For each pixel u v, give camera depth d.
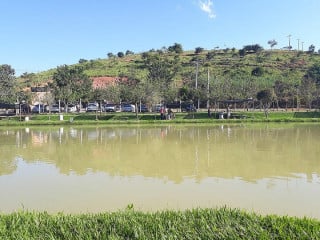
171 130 42.00
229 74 98.62
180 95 70.06
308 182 14.92
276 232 6.82
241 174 16.61
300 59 116.62
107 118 60.66
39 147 27.31
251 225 7.10
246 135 34.41
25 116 61.28
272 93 69.25
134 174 16.86
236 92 66.75
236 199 12.49
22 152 24.78
